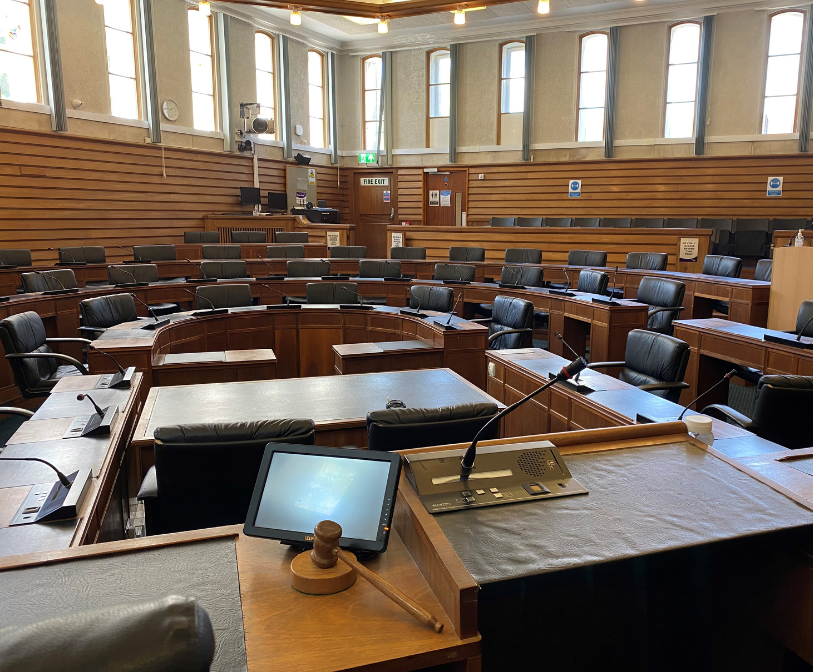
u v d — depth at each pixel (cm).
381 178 1355
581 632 165
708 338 452
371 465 146
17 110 826
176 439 190
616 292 646
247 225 1088
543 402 340
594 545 134
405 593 127
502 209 1252
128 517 263
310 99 1302
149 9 966
